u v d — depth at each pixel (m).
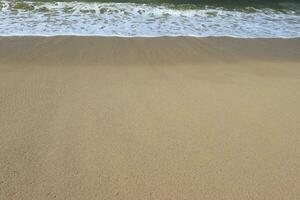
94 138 4.06
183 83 5.83
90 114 4.60
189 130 4.31
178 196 3.24
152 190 3.29
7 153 3.72
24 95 5.09
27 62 6.83
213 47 8.44
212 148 3.96
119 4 12.07
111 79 5.91
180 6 12.22
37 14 10.71
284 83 6.07
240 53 8.05
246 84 5.93
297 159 3.83
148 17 10.93
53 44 8.12
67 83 5.64
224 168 3.63
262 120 4.65
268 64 7.28
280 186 3.41
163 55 7.64
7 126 4.23
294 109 5.02
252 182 3.45
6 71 6.19
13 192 3.18
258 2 13.34
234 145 4.04
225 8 12.37
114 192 3.24
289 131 4.40
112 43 8.39
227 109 4.91
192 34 9.49
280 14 12.08
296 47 8.78
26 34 8.82
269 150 3.97
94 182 3.35
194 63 7.14
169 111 4.77
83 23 10.03
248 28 10.38
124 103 4.96
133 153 3.81
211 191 3.31
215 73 6.49
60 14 10.80
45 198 3.12
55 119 4.44
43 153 3.75
